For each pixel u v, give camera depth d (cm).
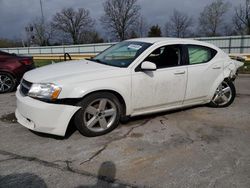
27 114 370
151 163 321
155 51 442
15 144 374
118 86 397
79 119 378
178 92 464
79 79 374
